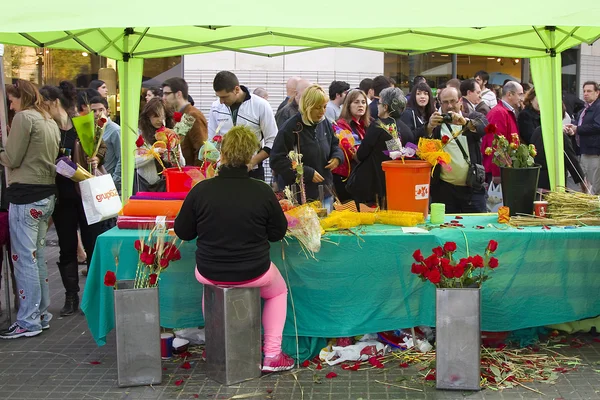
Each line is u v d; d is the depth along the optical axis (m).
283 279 4.20
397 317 4.31
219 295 3.94
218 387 3.98
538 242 4.27
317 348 4.40
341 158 5.47
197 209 3.92
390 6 3.89
